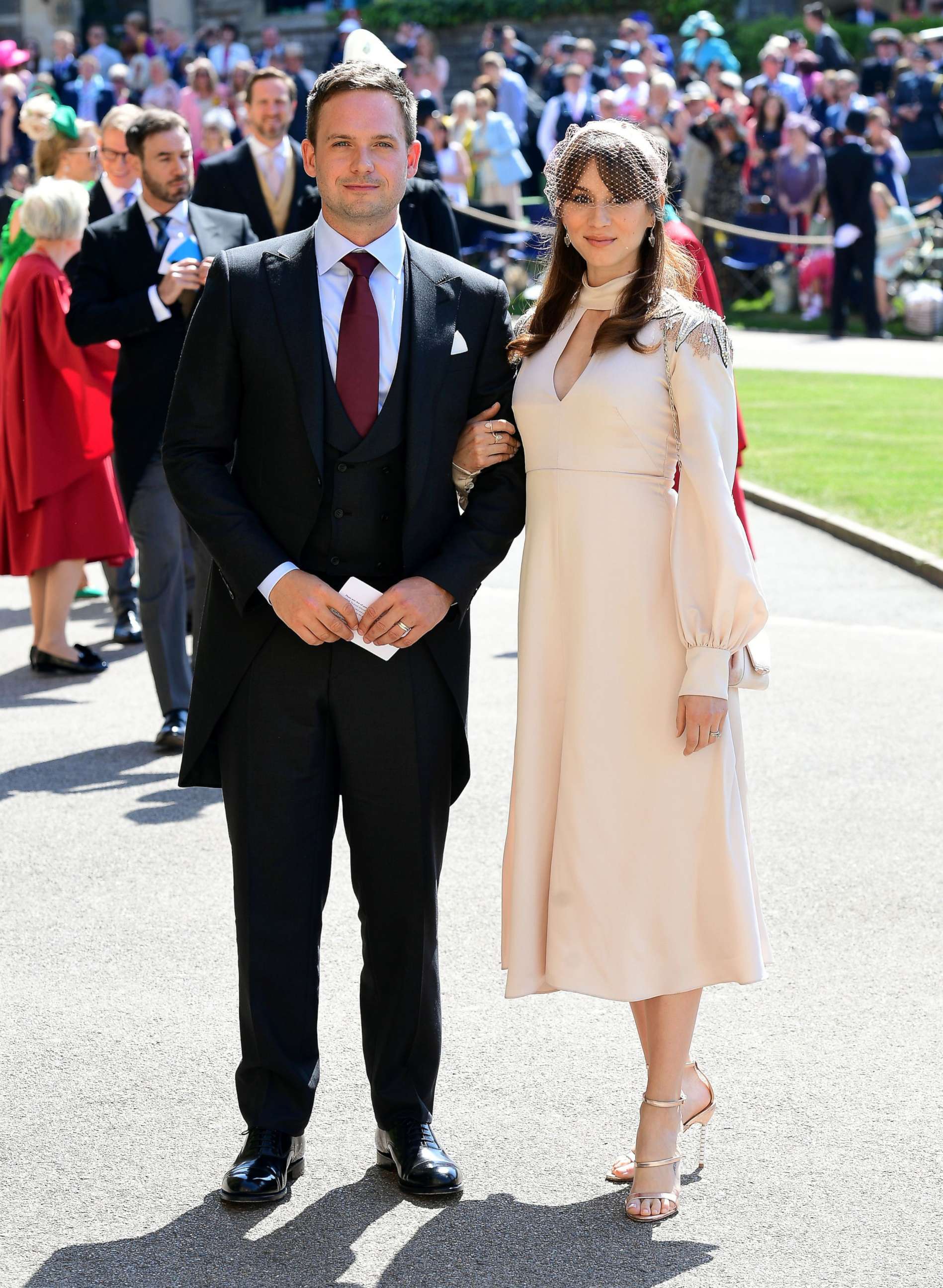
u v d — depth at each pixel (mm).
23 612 9641
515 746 3773
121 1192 3668
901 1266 3371
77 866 5629
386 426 3592
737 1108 4020
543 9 30453
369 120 3480
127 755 6875
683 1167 3773
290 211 7953
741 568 3484
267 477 3631
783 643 8250
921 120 22969
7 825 6027
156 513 6883
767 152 21578
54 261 8055
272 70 7867
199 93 22734
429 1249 3449
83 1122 3969
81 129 8867
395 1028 3752
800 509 11039
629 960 3648
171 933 5082
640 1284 3311
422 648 3646
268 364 3566
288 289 3584
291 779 3650
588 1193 3674
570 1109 4023
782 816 5977
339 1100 4102
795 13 30391
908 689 7492
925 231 21438
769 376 17078
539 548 3674
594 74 22078
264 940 3668
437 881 3775
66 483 7879
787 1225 3525
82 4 36062
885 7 30875
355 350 3584
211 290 3615
